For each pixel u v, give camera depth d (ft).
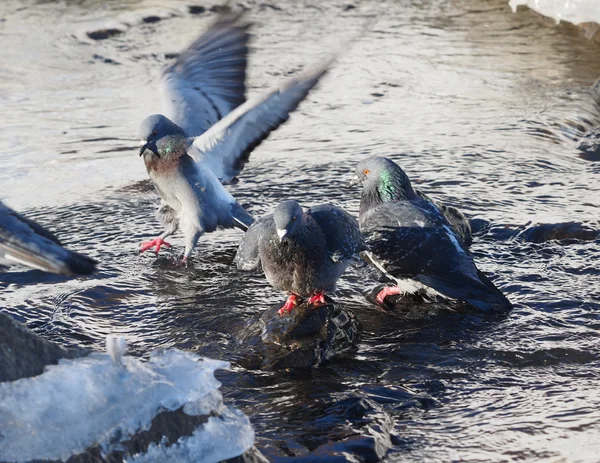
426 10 85.10
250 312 36.09
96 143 57.16
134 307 36.73
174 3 87.71
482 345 33.12
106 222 45.75
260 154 54.90
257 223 35.81
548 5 79.41
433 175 50.78
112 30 80.53
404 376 30.99
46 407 19.85
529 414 28.07
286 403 29.01
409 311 36.35
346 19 82.94
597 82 63.67
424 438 26.81
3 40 77.97
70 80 69.26
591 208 45.83
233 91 43.93
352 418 27.63
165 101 43.37
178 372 22.17
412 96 64.69
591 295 36.78
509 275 38.81
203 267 40.96
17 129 59.21
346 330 33.47
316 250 32.27
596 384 29.99
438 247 36.32
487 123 59.11
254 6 86.84
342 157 54.03
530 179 50.03
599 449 25.82
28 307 36.17
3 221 18.44
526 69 68.95
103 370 20.94
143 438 20.81
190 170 39.81
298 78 37.45
